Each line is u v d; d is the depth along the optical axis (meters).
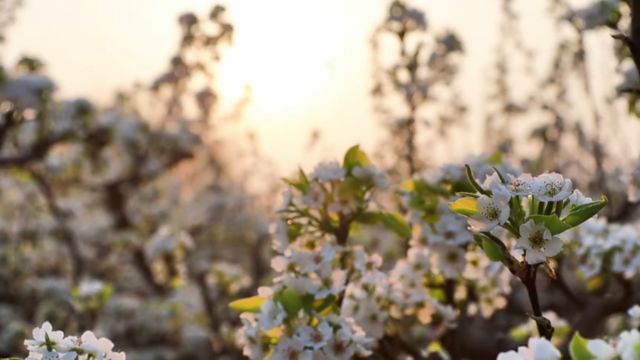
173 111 10.16
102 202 12.44
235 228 12.27
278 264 2.94
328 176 3.16
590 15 3.92
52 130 9.04
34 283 9.14
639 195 3.83
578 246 4.25
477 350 4.45
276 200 3.25
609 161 6.52
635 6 2.93
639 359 1.77
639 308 3.05
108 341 2.49
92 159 10.35
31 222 11.16
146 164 10.88
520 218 2.12
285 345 2.72
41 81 8.19
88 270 11.82
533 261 2.05
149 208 11.97
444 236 3.48
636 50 2.94
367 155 3.22
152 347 10.45
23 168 9.94
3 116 8.27
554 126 8.05
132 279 12.30
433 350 3.66
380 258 3.29
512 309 6.05
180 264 9.10
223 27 5.66
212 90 8.15
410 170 5.10
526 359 1.85
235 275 8.90
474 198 2.17
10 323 8.65
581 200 2.12
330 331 2.72
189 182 13.01
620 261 3.97
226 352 9.57
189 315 10.33
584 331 3.97
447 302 3.78
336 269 2.96
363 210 3.26
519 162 7.21
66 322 8.20
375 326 3.24
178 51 8.16
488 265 3.53
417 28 4.87
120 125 10.09
